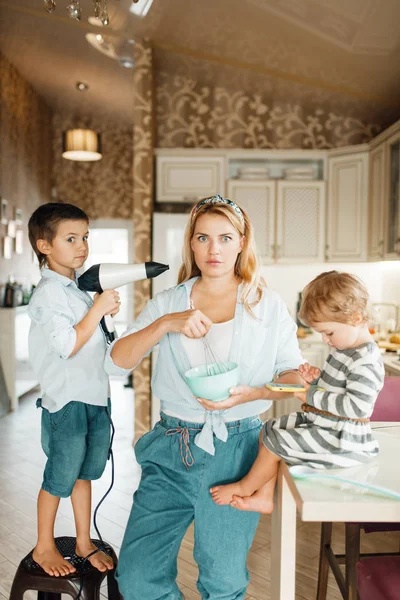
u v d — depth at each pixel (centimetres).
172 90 440
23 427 440
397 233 339
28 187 618
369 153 399
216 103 443
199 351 135
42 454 372
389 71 339
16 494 302
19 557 232
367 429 127
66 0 362
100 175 712
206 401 123
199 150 417
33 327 166
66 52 486
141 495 139
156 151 416
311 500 107
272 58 364
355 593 157
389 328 390
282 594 135
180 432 135
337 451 124
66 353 150
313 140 448
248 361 136
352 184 409
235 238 135
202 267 137
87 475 167
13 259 571
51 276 162
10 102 552
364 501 107
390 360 316
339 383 127
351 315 124
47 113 692
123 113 643
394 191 347
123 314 741
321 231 423
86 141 529
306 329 430
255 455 138
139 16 341
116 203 714
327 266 448
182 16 326
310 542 246
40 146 664
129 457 363
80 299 164
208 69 410
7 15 431
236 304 139
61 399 159
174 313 131
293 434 125
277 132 447
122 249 732
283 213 422
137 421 386
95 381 163
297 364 142
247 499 131
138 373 385
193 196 418
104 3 191
